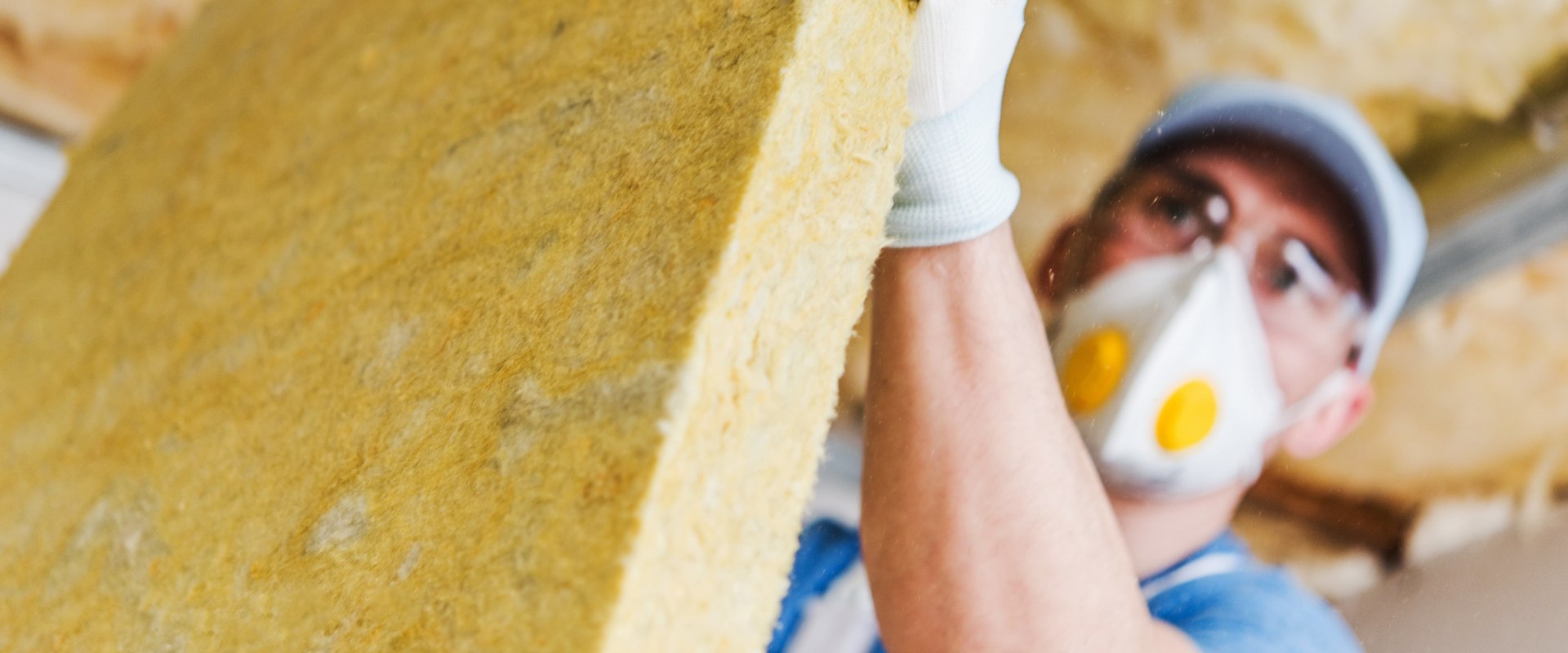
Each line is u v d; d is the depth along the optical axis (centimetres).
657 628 53
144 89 221
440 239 89
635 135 74
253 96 159
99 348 137
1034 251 248
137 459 108
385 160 108
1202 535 195
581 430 58
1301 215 224
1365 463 270
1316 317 229
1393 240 225
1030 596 86
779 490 62
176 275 133
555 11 99
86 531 107
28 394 147
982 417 85
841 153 68
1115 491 208
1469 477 263
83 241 174
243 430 95
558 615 52
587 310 65
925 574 88
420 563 63
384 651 61
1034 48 232
